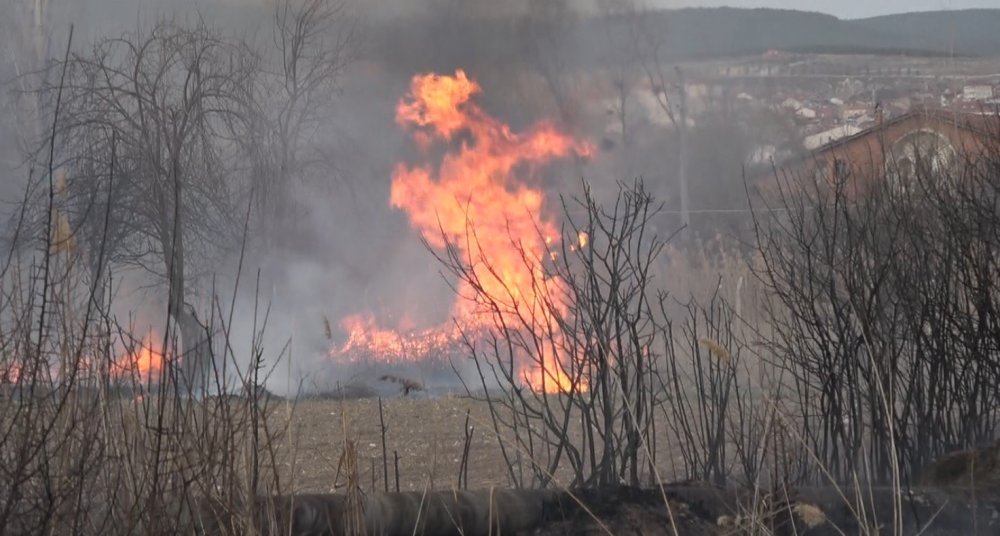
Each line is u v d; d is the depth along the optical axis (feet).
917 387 97.09
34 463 59.72
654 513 69.26
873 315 95.91
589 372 85.05
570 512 68.64
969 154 112.47
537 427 141.59
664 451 111.86
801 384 112.16
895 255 98.48
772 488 71.00
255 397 61.21
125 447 60.23
